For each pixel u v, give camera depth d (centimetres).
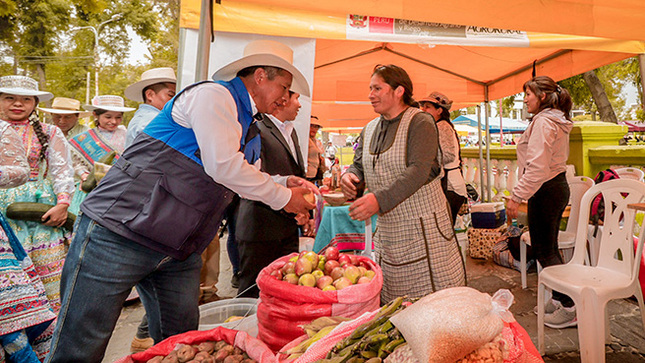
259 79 151
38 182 274
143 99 305
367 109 777
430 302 91
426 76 534
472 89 574
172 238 142
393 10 228
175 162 139
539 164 271
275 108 162
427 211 201
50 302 266
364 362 99
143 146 141
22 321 194
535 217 290
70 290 138
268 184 146
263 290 157
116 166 143
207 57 203
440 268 200
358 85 564
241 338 135
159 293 164
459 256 213
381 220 214
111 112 373
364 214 180
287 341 150
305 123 285
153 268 148
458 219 415
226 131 136
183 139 140
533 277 388
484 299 91
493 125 1733
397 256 206
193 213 143
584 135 436
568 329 275
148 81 287
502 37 270
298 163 285
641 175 317
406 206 201
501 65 477
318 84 555
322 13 239
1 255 192
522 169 315
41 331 213
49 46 2862
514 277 393
